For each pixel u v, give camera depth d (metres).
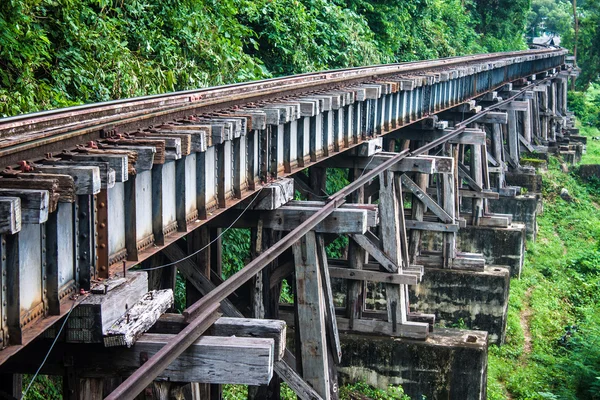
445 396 14.36
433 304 20.22
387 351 14.46
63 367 6.17
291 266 11.15
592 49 69.81
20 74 11.66
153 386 6.30
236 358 6.12
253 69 19.66
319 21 26.56
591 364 18.94
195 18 17.45
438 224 19.59
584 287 26.03
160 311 6.32
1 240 4.76
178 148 6.99
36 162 5.63
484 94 29.23
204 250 10.20
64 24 13.13
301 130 11.68
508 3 60.47
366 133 15.22
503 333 20.08
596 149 48.69
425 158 15.49
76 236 5.66
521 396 17.45
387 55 33.28
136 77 14.31
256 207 10.12
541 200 32.34
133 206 6.58
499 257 24.70
